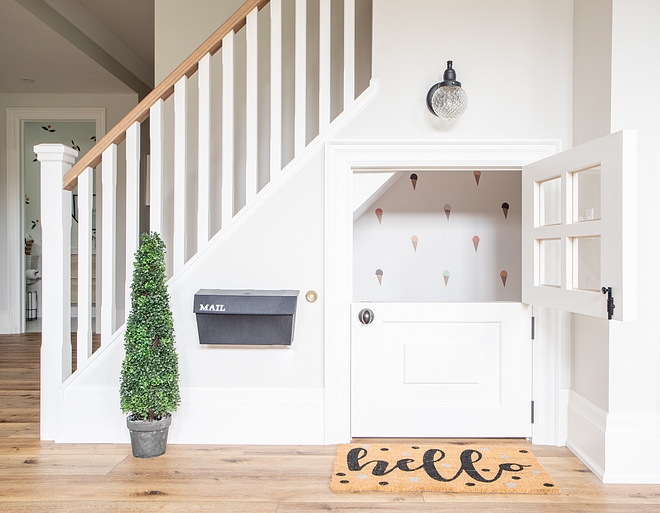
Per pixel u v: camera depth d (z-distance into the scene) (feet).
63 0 12.85
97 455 7.65
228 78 8.33
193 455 7.68
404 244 11.48
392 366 8.38
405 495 6.38
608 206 5.94
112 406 8.20
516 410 8.32
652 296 6.91
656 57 6.93
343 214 8.18
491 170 8.39
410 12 8.15
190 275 8.25
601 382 7.11
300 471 7.09
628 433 6.81
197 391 8.23
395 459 7.43
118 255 17.21
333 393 8.16
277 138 8.29
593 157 6.24
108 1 13.33
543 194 7.76
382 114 8.16
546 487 6.50
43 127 22.62
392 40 8.17
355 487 6.48
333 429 8.18
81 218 8.41
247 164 8.40
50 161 8.27
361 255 11.50
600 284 6.24
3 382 11.55
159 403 7.41
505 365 8.32
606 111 7.05
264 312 7.76
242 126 10.54
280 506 6.08
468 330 8.38
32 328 18.97
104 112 17.79
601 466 6.92
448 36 8.13
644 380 6.88
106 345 8.27
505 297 11.43
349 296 8.26
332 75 10.27
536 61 8.12
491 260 11.43
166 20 11.16
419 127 8.16
